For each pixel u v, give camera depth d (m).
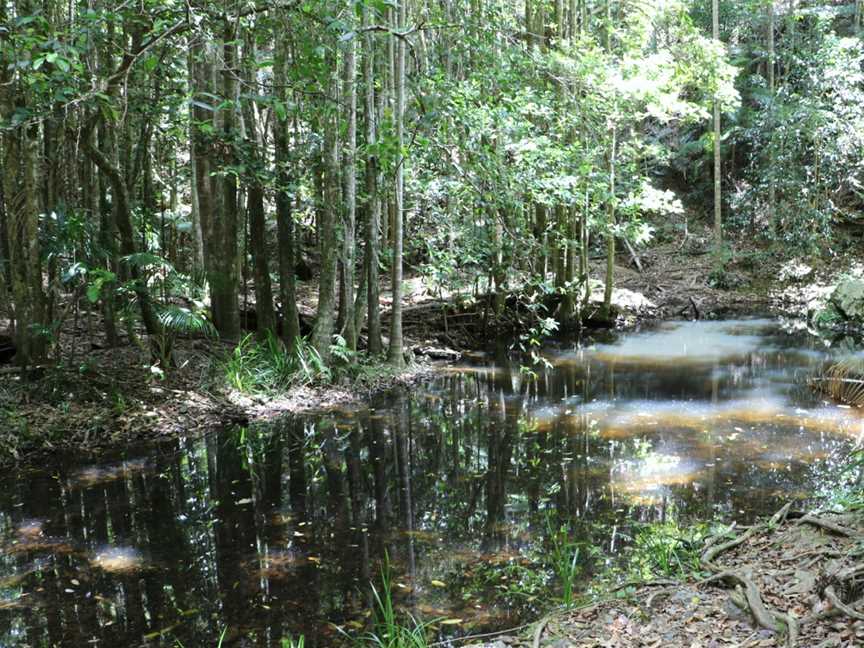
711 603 3.75
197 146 9.47
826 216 19.02
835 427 7.88
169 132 10.22
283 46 7.67
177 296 11.81
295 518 5.69
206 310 10.80
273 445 7.62
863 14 22.69
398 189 10.67
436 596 4.34
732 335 14.77
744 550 4.44
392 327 11.15
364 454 7.34
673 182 24.69
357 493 6.24
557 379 10.95
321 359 9.84
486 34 9.28
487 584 4.48
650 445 7.37
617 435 7.79
